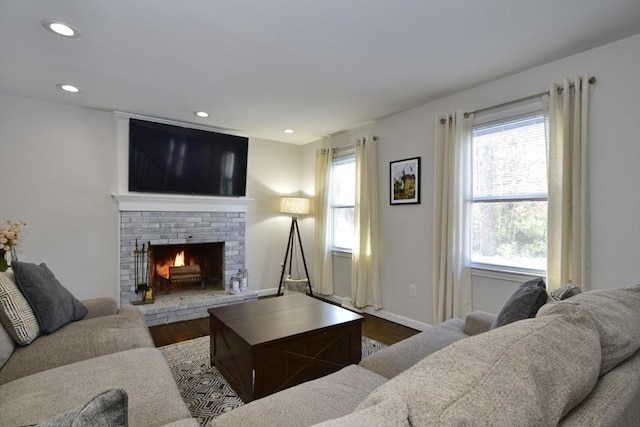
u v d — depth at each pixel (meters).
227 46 2.27
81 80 2.85
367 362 1.72
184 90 3.07
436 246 3.22
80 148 3.57
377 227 3.94
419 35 2.13
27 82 2.90
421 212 3.48
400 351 1.78
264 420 1.20
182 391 2.21
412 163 3.54
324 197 4.69
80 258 3.58
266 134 4.71
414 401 0.61
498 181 2.89
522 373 0.69
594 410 0.79
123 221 3.75
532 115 2.65
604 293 1.31
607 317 1.06
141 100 3.35
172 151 4.03
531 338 0.82
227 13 1.89
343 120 4.01
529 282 1.81
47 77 2.79
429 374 0.69
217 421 1.21
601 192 2.28
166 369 1.61
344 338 2.34
